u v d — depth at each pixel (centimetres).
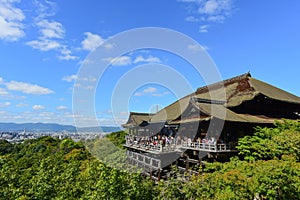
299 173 1105
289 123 2177
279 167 1106
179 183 1207
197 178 1302
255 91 2706
